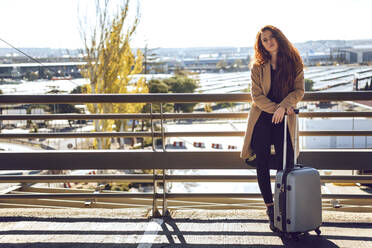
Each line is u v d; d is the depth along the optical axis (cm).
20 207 378
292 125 270
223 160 319
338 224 292
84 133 323
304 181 251
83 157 326
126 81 2066
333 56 11925
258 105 267
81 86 2042
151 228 291
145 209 337
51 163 328
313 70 9038
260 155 275
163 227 293
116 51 2000
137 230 288
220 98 311
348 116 309
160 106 321
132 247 258
